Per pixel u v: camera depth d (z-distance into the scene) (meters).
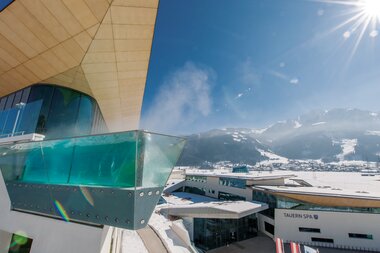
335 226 25.09
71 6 6.55
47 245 3.84
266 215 30.08
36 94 9.80
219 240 26.66
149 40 8.77
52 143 3.95
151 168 3.16
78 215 3.44
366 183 49.78
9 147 4.76
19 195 4.40
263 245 26.11
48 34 7.49
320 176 99.31
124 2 6.65
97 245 3.38
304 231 26.12
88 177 3.41
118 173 3.09
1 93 10.98
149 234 20.66
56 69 9.19
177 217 28.81
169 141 3.39
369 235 23.70
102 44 8.54
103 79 11.13
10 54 8.26
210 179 47.53
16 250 5.21
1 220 4.71
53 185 3.84
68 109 10.59
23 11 6.56
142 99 16.88
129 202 2.91
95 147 3.39
